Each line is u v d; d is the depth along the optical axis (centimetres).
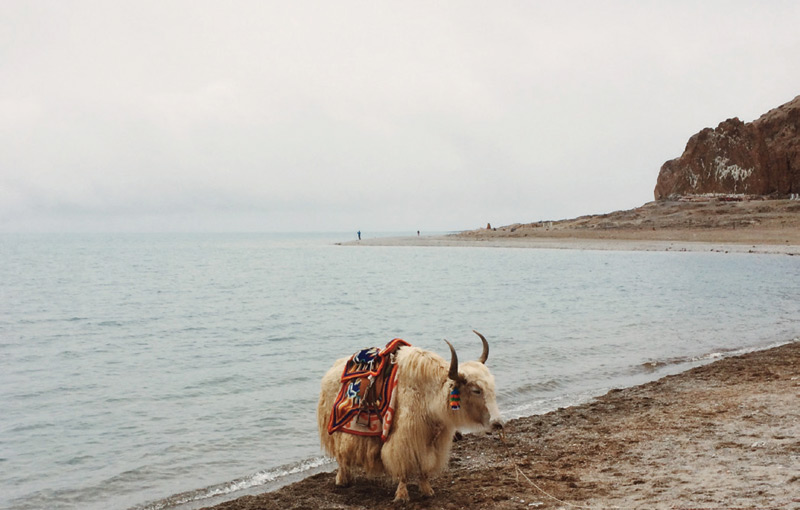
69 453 843
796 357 1295
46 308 2711
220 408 1058
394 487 670
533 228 10094
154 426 962
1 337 1930
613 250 6412
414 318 2209
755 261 4606
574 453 745
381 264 5650
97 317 2388
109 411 1050
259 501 643
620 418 904
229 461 808
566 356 1456
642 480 601
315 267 5531
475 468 721
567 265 4800
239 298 3045
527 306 2472
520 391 1146
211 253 9425
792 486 526
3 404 1102
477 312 2327
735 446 687
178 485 732
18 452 850
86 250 11300
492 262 5444
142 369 1404
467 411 570
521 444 812
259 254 8744
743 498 511
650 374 1271
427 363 595
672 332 1784
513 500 585
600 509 531
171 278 4534
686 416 866
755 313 2159
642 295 2761
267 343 1747
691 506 506
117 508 671
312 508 616
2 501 695
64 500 696
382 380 619
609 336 1723
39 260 7606
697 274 3738
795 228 6850
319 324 2106
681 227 7750
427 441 598
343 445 634
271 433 920
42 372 1384
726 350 1509
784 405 872
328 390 662
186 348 1684
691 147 10075
